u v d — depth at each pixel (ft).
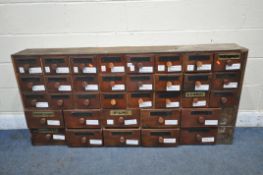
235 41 4.69
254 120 5.30
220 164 4.13
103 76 4.00
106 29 4.66
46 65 3.97
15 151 4.67
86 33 4.70
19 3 4.48
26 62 3.96
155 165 4.15
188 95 4.12
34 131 4.65
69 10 4.52
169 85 3.96
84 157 4.42
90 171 4.05
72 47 4.77
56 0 4.45
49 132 4.64
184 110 4.25
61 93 4.20
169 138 4.50
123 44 4.77
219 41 4.70
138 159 4.32
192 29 4.61
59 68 3.98
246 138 4.91
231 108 4.24
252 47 4.72
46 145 4.81
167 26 4.61
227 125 4.44
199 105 4.19
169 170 4.02
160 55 3.81
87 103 4.20
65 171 4.07
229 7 4.42
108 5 4.47
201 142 4.60
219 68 3.86
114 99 4.18
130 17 4.56
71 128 4.52
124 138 4.54
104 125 4.44
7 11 4.53
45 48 4.69
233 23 4.54
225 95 4.09
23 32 4.71
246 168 4.02
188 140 4.59
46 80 4.10
